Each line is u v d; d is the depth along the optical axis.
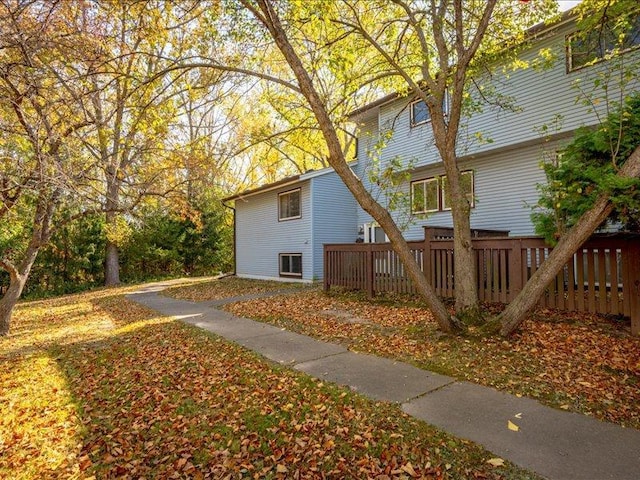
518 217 10.57
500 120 10.26
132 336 7.34
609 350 4.87
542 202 6.17
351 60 7.76
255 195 18.12
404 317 7.44
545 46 9.21
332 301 9.88
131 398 4.32
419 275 5.89
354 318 7.80
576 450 2.81
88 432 3.59
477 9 7.48
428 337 5.88
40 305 13.27
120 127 7.16
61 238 18.53
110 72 5.68
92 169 7.09
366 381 4.37
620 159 5.28
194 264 23.33
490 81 9.87
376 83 10.81
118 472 2.90
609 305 5.64
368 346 5.79
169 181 8.85
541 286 5.39
